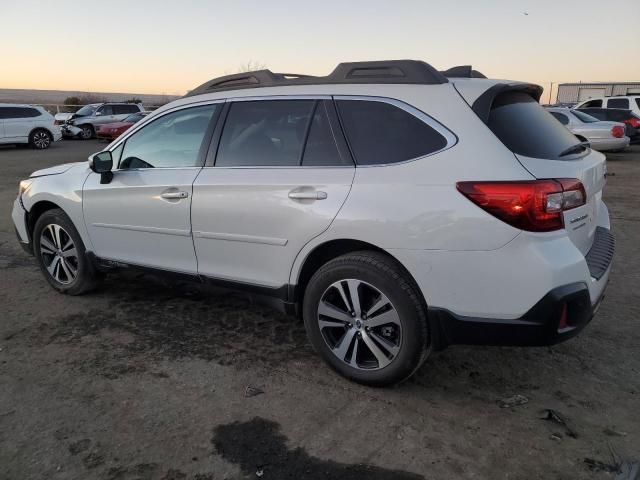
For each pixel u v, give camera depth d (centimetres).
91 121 2758
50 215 470
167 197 385
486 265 275
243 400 314
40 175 493
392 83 317
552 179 274
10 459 263
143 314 441
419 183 288
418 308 297
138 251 419
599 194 352
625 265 563
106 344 387
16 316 437
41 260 489
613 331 403
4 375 342
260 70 378
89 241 450
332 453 268
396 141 304
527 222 266
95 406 307
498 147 279
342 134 322
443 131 292
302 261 331
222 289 381
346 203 307
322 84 340
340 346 329
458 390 325
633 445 272
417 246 288
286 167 337
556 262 268
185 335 402
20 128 2123
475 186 274
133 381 335
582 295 276
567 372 345
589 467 256
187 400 314
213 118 379
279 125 349
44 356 368
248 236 350
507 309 276
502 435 281
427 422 292
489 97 295
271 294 353
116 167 432
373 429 287
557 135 325
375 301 312
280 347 382
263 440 278
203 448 271
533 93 355
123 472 254
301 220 323
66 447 272
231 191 353
